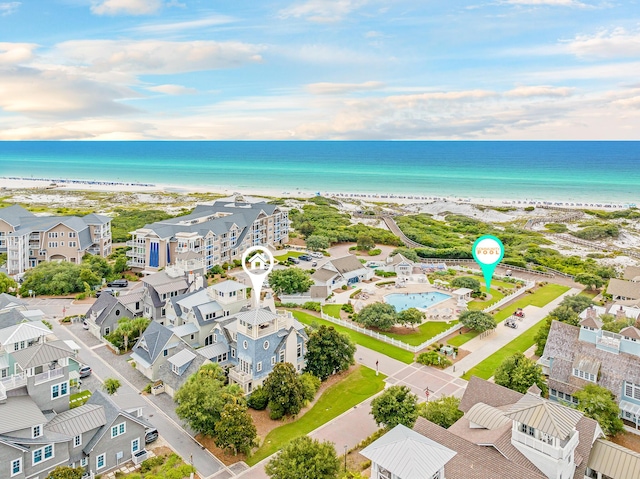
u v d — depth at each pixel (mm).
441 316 101438
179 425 60406
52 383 53031
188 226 129000
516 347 86625
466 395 55938
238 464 53062
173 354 72625
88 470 49844
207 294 84312
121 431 51906
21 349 54781
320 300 109250
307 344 74125
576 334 70625
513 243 177000
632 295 104750
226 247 136375
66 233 125500
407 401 57656
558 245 178500
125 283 115062
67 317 92938
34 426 46344
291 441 49312
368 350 84562
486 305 109250
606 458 44625
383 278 130875
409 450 39812
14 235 120312
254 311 68875
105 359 77812
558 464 40562
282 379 62625
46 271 109062
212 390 58062
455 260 152875
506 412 43938
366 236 164125
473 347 86375
